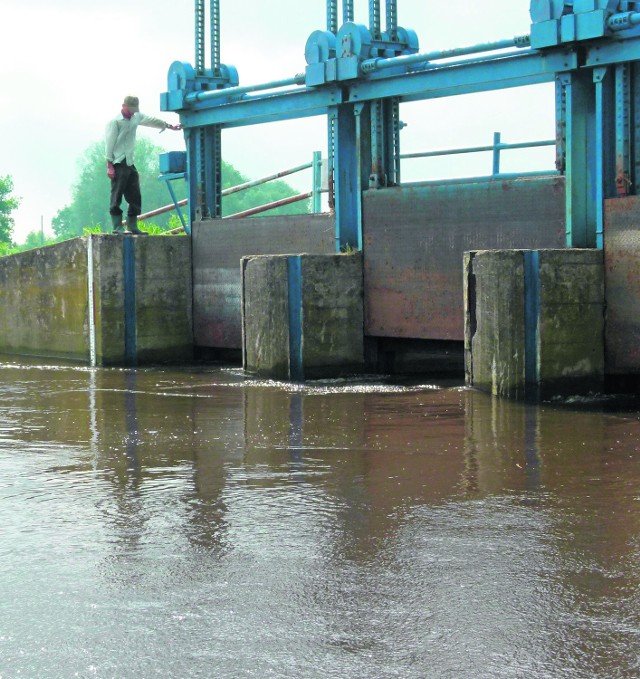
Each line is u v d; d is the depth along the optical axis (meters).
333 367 15.05
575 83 12.95
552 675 4.39
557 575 5.54
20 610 5.17
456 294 14.56
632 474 7.84
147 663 4.56
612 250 12.42
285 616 5.03
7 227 100.19
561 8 12.66
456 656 4.57
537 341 12.01
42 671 4.50
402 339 15.53
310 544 6.14
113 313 17.48
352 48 15.27
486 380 12.45
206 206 18.62
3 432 10.12
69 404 12.12
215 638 4.80
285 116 17.11
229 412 11.30
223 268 17.91
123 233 17.88
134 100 17.98
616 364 12.45
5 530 6.54
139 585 5.49
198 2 18.17
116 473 8.13
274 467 8.26
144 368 17.03
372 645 4.70
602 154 12.63
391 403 11.82
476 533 6.31
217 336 18.08
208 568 5.74
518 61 13.55
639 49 12.17
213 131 18.64
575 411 11.06
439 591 5.33
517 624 4.90
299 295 14.68
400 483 7.62
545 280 11.98
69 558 5.96
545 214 13.54
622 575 5.53
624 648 4.63
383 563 5.78
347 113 15.91
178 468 8.27
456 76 14.29
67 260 18.14
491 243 14.13
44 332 18.98
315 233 16.48
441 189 14.62
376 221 15.41
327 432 9.88
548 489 7.38
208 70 18.41
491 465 8.21
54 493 7.49
